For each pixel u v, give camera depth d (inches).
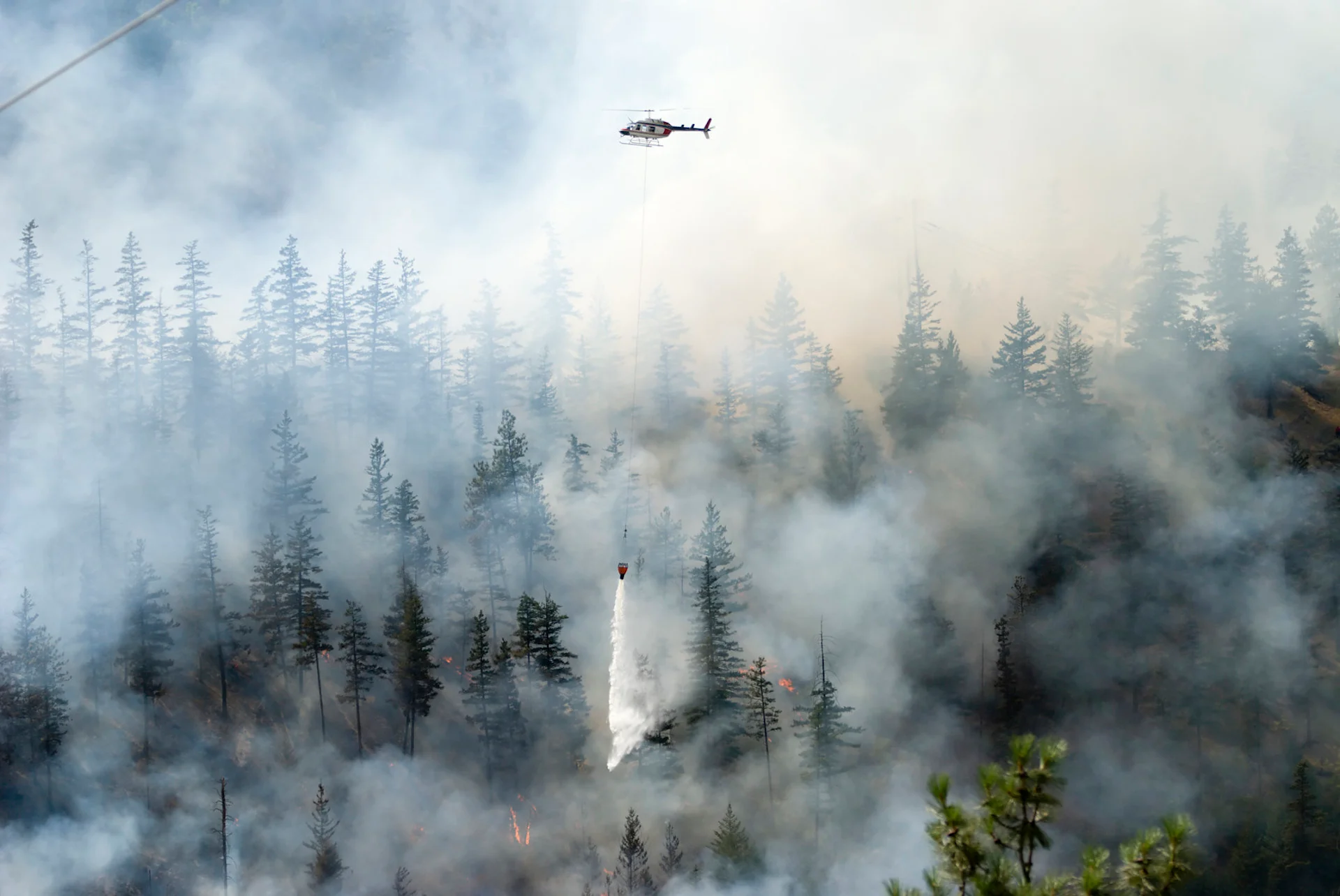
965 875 543.8
